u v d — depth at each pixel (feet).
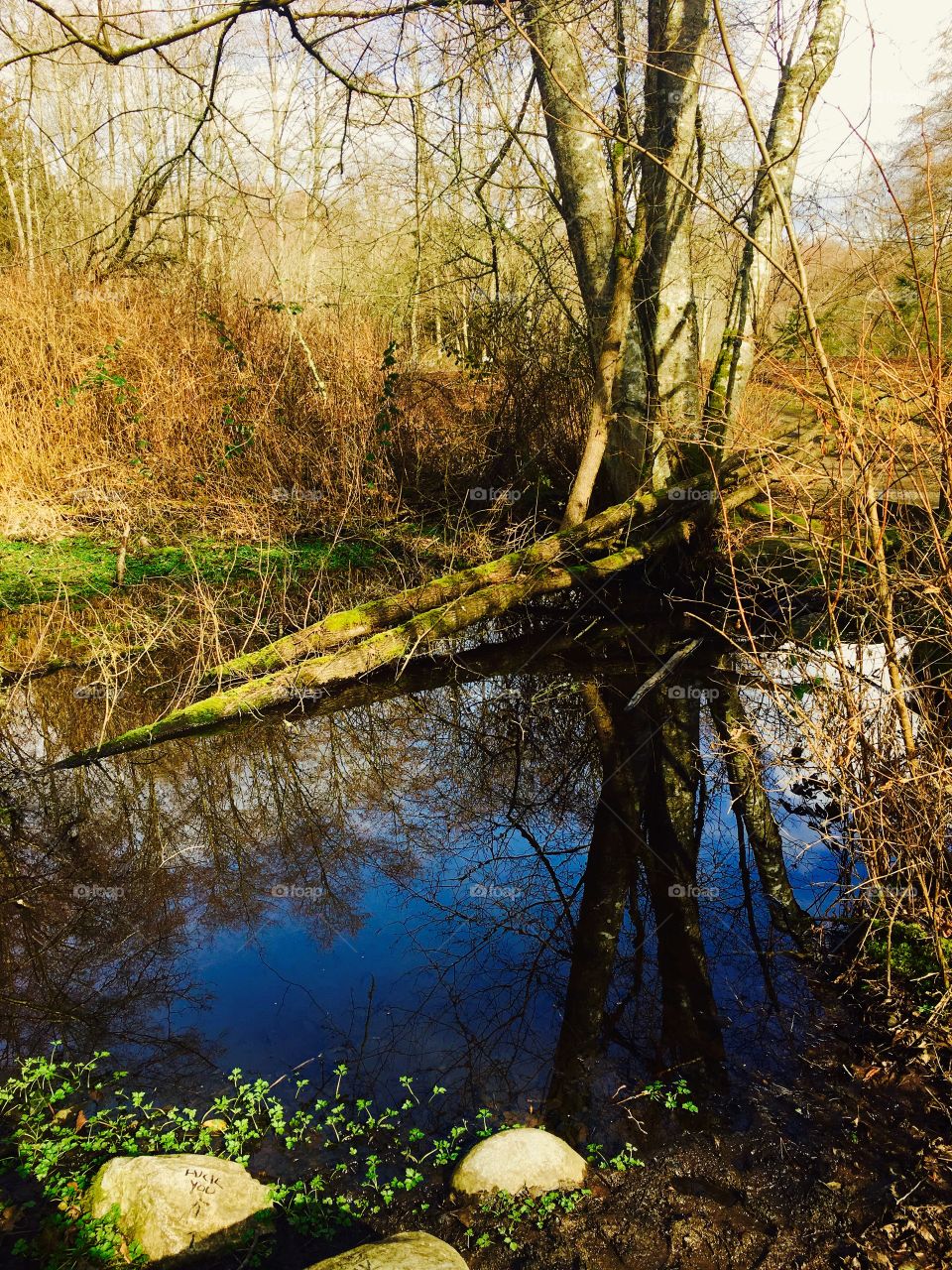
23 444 28.94
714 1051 10.00
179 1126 9.03
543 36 23.25
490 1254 7.59
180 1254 7.48
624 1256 7.56
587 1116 9.12
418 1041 10.33
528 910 13.21
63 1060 10.00
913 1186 8.11
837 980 11.10
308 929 12.73
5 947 12.17
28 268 35.50
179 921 12.89
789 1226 7.80
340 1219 7.93
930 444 10.68
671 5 23.31
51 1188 8.16
